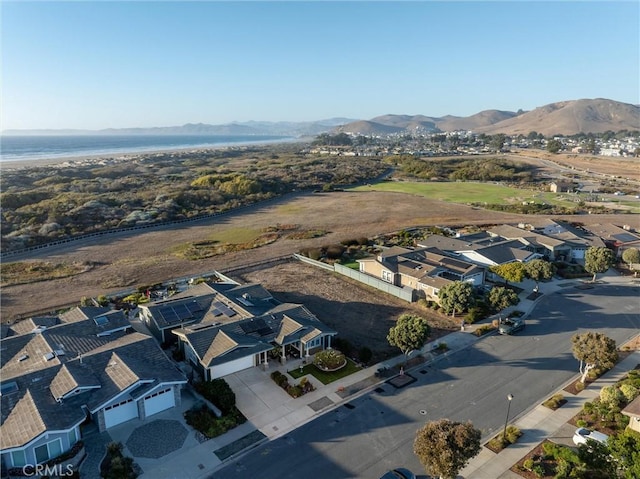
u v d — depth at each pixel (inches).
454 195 4505.4
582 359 1214.9
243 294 1684.3
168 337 1481.3
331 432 1043.9
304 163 7258.9
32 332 1334.9
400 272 1999.3
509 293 1660.9
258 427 1061.1
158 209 3560.5
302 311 1537.9
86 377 1085.1
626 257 2258.9
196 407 1125.1
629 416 1015.6
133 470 915.4
